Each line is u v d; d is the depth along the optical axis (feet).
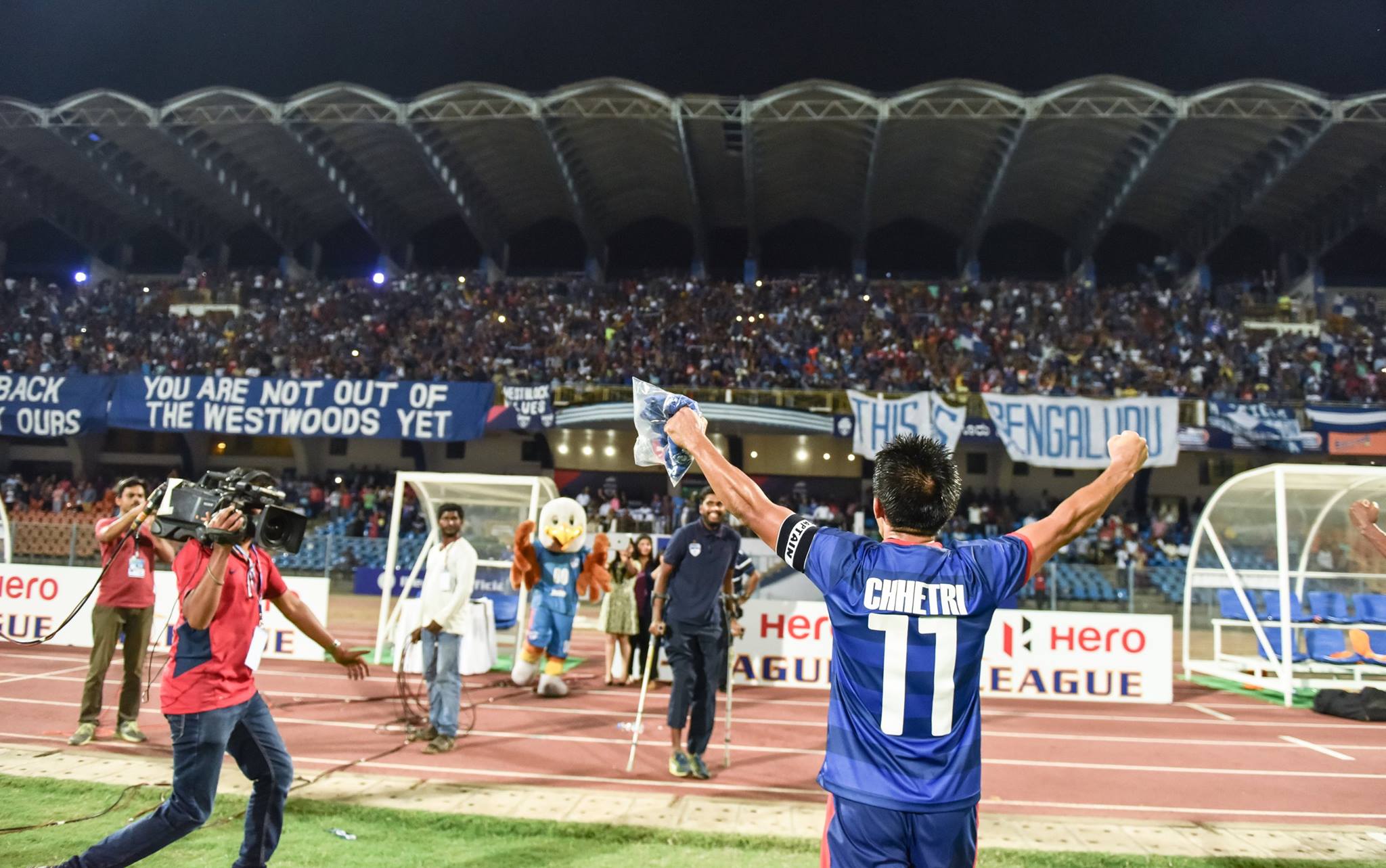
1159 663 36.22
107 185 108.68
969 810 8.14
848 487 94.89
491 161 103.60
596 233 117.50
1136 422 76.69
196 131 94.32
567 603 33.24
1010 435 77.25
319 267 123.95
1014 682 36.32
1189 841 17.52
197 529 12.44
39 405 85.25
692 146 97.40
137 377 85.20
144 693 30.73
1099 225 106.52
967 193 106.52
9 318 102.99
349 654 14.38
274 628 39.52
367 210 110.32
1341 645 37.83
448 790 19.58
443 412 83.35
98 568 40.93
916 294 104.42
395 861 15.20
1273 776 24.25
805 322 99.25
